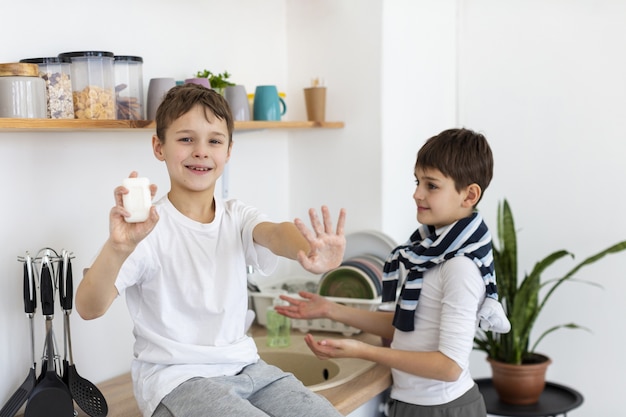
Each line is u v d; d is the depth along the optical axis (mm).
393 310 2141
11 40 1760
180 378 1500
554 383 2742
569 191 2965
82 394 1747
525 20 2984
